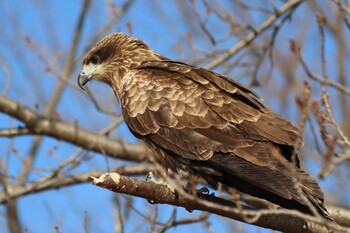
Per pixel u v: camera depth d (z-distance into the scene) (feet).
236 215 38.52
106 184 36.47
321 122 39.52
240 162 38.17
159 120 41.57
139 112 42.27
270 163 37.35
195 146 40.09
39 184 57.06
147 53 46.85
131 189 37.04
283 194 35.37
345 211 49.19
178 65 43.06
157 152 41.91
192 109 40.88
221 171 39.19
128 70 46.01
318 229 38.47
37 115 58.08
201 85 41.34
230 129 39.58
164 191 37.70
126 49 46.91
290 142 37.93
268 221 38.34
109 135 59.26
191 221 48.37
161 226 46.47
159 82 42.37
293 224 38.50
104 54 47.44
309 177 35.83
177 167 41.55
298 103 40.60
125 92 43.09
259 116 39.37
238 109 39.86
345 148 40.09
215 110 40.32
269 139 38.40
